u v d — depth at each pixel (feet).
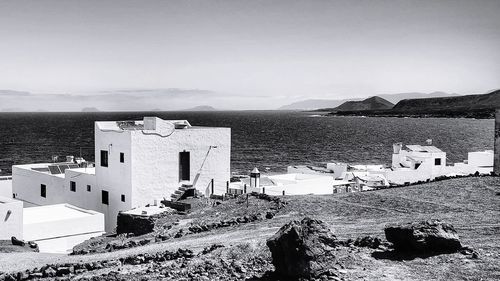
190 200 136.26
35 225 131.44
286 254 56.44
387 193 116.47
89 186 169.37
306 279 54.95
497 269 55.42
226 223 104.37
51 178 187.32
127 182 152.66
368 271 57.06
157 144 155.22
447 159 488.44
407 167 260.83
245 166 458.91
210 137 166.50
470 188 113.19
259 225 98.22
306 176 222.69
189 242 90.63
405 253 63.10
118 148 155.43
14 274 71.46
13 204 125.39
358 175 239.30
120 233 124.98
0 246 112.78
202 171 165.37
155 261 74.49
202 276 61.36
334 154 559.79
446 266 57.31
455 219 85.66
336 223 92.94
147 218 119.14
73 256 96.32
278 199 120.26
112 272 67.67
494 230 75.00
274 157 533.14
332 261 58.08
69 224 137.39
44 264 85.97
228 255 71.77
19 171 203.72
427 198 107.65
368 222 91.76
